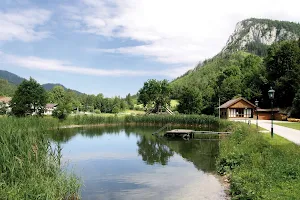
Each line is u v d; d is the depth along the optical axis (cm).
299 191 1047
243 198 1137
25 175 1223
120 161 2358
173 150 2991
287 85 7356
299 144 2027
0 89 16225
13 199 1010
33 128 1762
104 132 5122
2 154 1245
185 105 9238
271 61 8275
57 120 5831
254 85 8456
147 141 3831
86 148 3155
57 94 14362
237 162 1783
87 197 1352
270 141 2217
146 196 1364
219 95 8925
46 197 1072
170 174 1847
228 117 6975
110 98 13475
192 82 15288
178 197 1338
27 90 6756
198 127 5831
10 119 2008
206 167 2066
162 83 10788
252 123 4716
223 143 2817
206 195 1355
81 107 12525
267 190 1099
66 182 1291
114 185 1571
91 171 1953
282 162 1411
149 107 11044
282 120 6159
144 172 1919
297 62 7856
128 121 6956
